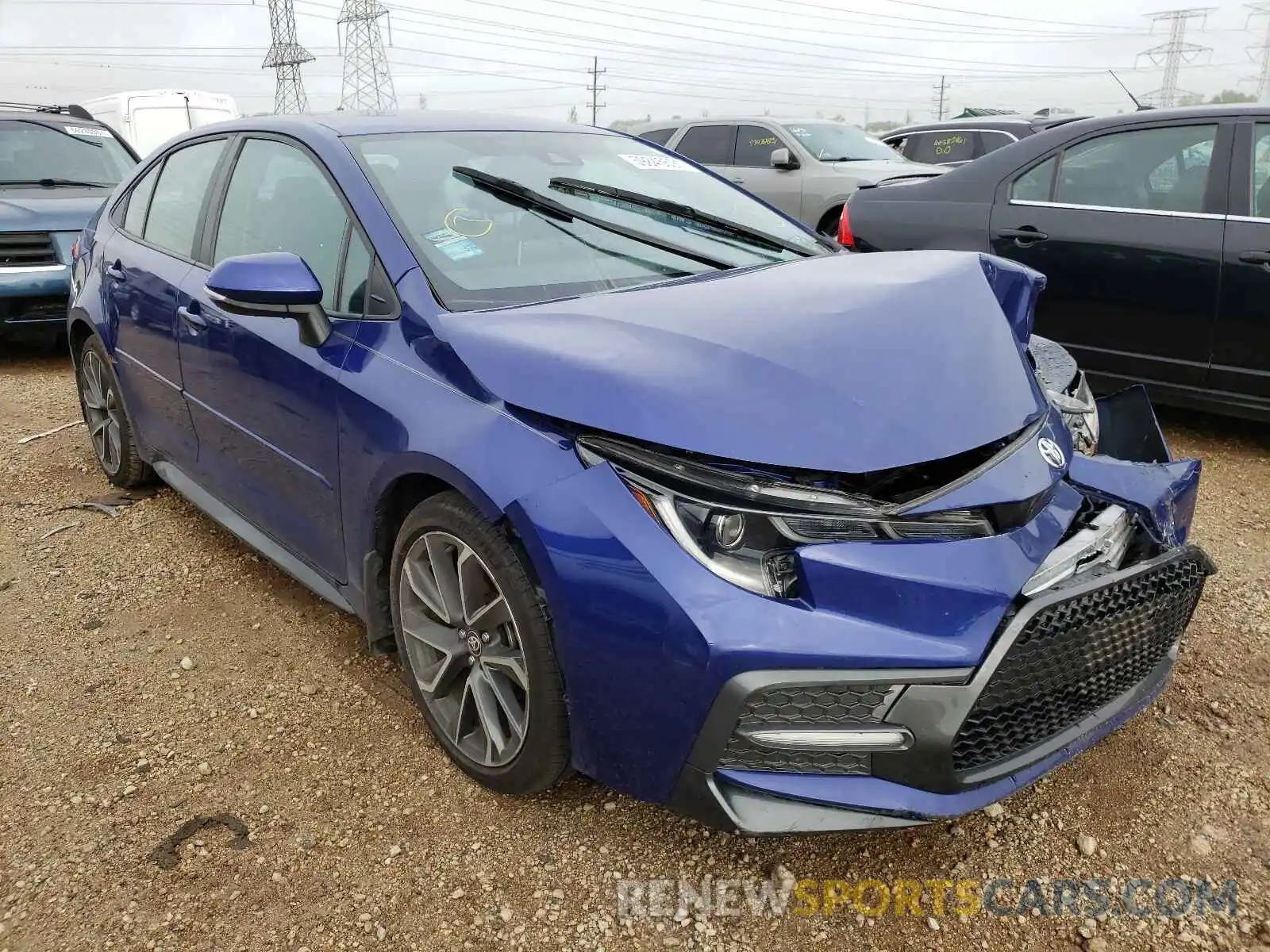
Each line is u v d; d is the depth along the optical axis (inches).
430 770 99.1
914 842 88.7
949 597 72.4
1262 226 170.6
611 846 88.4
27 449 199.2
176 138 155.9
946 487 76.0
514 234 108.7
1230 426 203.3
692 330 85.7
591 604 76.2
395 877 85.4
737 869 85.7
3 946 78.5
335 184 110.7
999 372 87.4
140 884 84.7
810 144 382.3
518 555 83.0
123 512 164.7
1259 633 121.2
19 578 141.8
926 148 461.1
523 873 85.6
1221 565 139.9
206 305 125.7
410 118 127.1
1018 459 80.8
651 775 78.2
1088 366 197.0
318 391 103.7
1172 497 90.6
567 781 96.6
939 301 93.6
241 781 97.8
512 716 88.9
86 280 167.9
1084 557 83.2
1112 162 190.7
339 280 107.0
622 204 121.3
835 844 88.6
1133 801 93.1
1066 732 83.8
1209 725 104.0
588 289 103.7
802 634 70.8
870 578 71.7
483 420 85.3
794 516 72.4
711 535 73.3
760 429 75.0
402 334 96.9
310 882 84.9
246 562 145.9
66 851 88.6
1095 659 82.4
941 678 72.2
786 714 73.3
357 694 112.3
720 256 117.2
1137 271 184.9
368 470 97.1
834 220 362.9
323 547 112.1
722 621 71.2
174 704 110.8
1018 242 200.5
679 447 74.3
